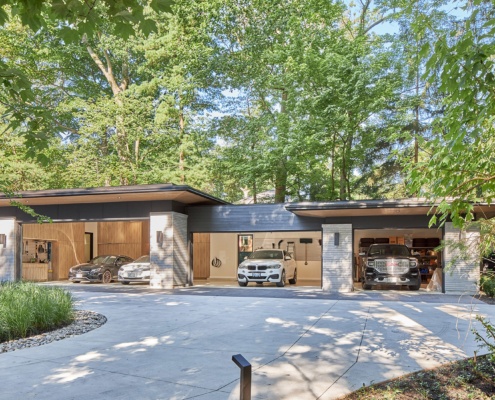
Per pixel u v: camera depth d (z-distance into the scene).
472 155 3.22
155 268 17.27
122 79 28.19
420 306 11.41
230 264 24.72
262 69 24.97
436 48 2.88
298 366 5.70
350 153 22.70
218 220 18.11
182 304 11.98
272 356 6.21
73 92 27.77
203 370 5.55
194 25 24.03
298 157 21.91
